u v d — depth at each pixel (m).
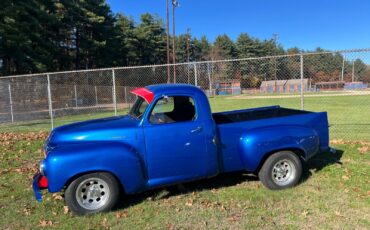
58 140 5.39
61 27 43.34
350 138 10.09
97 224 4.91
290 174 6.08
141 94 5.88
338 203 5.31
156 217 5.08
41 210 5.52
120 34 58.69
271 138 5.85
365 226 4.57
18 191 6.45
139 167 5.31
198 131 5.61
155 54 74.56
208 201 5.59
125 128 5.39
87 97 27.56
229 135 5.87
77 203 5.14
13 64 32.94
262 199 5.59
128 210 5.36
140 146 5.39
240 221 4.83
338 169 6.92
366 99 28.73
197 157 5.64
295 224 4.68
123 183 5.24
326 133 6.49
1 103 19.42
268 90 41.41
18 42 28.58
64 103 23.91
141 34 69.81
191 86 5.85
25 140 11.70
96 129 5.42
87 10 48.91
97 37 52.19
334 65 23.62
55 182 4.95
